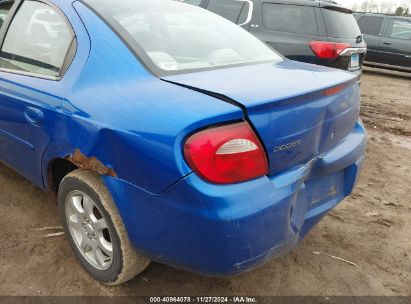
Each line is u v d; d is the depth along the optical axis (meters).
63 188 2.36
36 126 2.41
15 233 2.85
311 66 2.73
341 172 2.50
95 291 2.36
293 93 1.95
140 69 2.15
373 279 2.61
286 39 5.77
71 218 2.43
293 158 1.99
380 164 4.68
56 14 2.55
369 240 3.04
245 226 1.75
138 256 2.15
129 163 1.89
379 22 12.19
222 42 2.70
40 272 2.49
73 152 2.15
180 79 2.07
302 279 2.56
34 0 2.79
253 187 1.79
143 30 2.40
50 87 2.36
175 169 1.74
